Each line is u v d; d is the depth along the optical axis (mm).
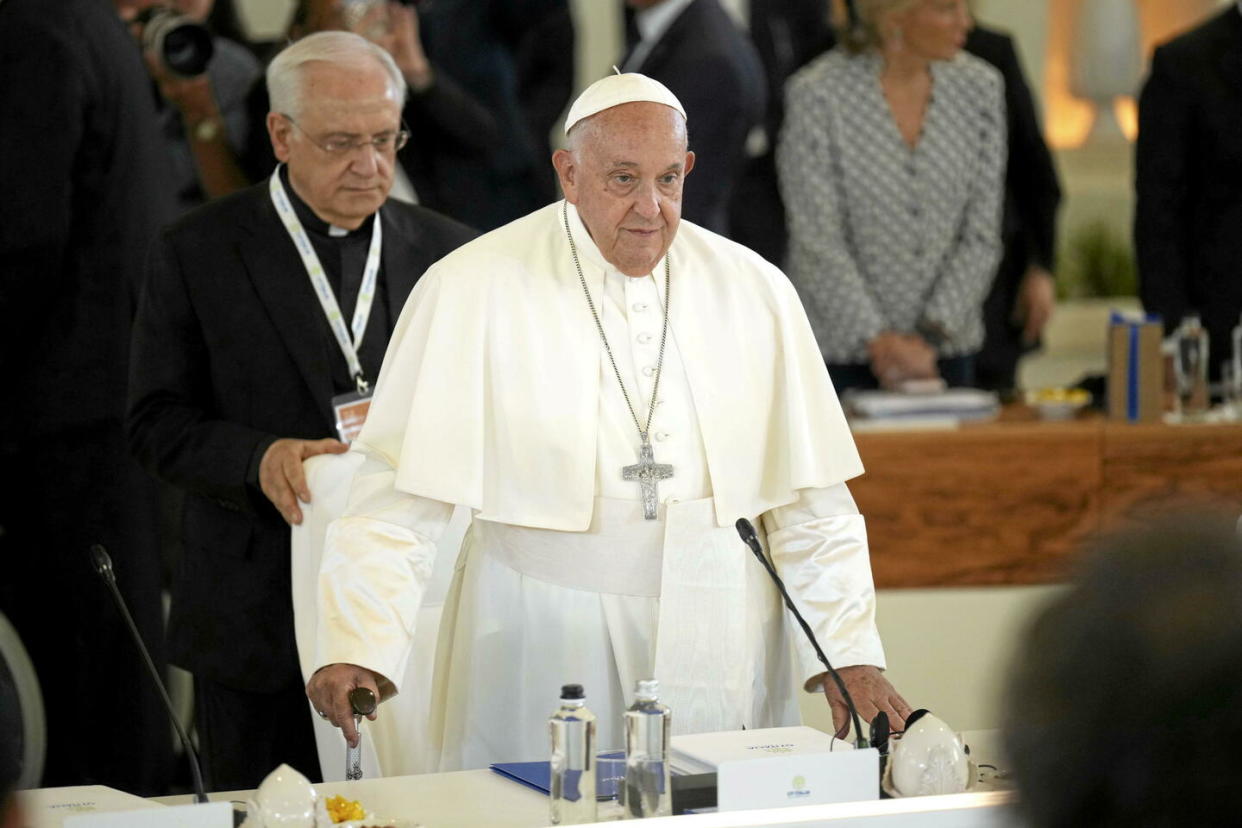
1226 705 3742
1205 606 3789
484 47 25219
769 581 11734
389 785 10258
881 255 21984
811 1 26859
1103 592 3887
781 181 22391
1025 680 3973
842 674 11000
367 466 11359
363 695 10398
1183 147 22141
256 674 13328
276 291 13555
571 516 11203
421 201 20922
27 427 16844
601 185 10688
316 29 19016
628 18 23734
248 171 17938
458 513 12531
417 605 10930
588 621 11289
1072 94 37000
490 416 11359
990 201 22250
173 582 13914
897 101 21891
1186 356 21609
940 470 21156
